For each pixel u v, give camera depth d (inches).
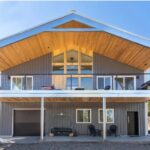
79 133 739.4
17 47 618.8
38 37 609.0
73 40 680.4
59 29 592.1
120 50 664.4
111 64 745.6
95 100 714.8
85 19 593.6
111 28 594.2
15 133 746.8
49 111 748.6
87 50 741.9
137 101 738.2
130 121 753.6
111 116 748.0
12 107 754.2
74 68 751.1
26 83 742.5
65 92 622.2
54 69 750.5
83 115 748.0
